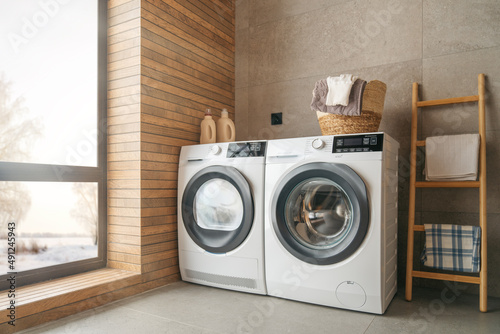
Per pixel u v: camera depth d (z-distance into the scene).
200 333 1.59
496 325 1.68
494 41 2.14
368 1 2.54
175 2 2.47
